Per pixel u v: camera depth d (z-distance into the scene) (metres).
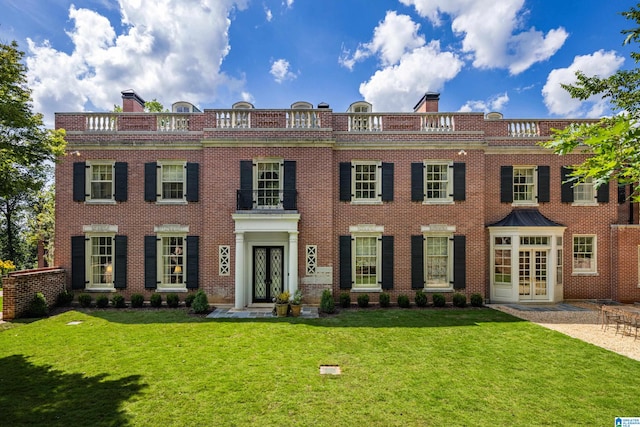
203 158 15.01
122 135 15.01
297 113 14.92
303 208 14.57
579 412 5.95
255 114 14.82
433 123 15.41
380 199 15.09
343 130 15.42
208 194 14.51
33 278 12.81
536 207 15.83
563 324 11.60
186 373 7.42
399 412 5.91
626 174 5.55
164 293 14.70
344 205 15.05
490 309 13.78
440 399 6.37
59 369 7.64
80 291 14.65
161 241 14.91
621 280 15.38
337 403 6.20
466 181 15.16
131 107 17.05
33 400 6.26
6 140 9.73
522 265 15.16
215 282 14.38
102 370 7.58
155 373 7.41
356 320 11.93
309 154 14.68
